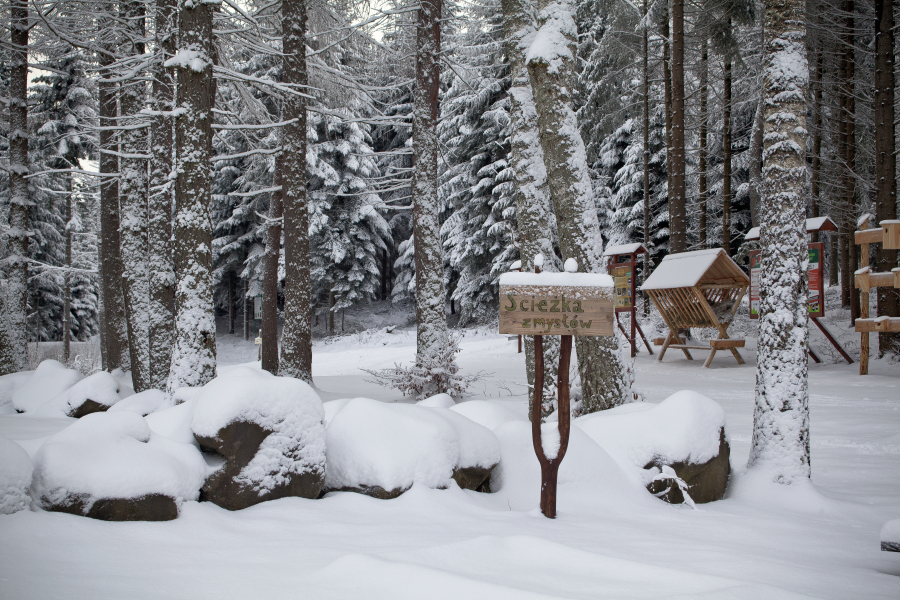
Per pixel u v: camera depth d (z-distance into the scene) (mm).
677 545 3447
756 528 3977
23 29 13352
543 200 7574
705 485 4812
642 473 4781
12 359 12562
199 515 3494
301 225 11219
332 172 30609
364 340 30578
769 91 5234
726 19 17875
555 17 6652
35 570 2574
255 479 3844
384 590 2475
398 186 17062
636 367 14977
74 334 40062
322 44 14328
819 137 20031
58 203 31672
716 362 15016
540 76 6609
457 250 30156
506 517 3949
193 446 3920
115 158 14250
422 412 4617
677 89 17125
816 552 3484
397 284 35219
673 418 4930
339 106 15703
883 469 5664
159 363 9219
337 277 33438
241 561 2859
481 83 25672
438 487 4250
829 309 21125
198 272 7188
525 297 4137
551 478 4090
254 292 32625
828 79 18984
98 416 3734
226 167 27703
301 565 2812
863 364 12141
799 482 4750
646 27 18531
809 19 16641
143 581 2541
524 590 2455
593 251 6465
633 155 26250
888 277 11836
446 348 11508
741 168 25344
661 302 15875
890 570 3186
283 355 11227
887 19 14164
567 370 4172
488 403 5867
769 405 5031
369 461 4172
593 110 23891
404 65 15227
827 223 13711
